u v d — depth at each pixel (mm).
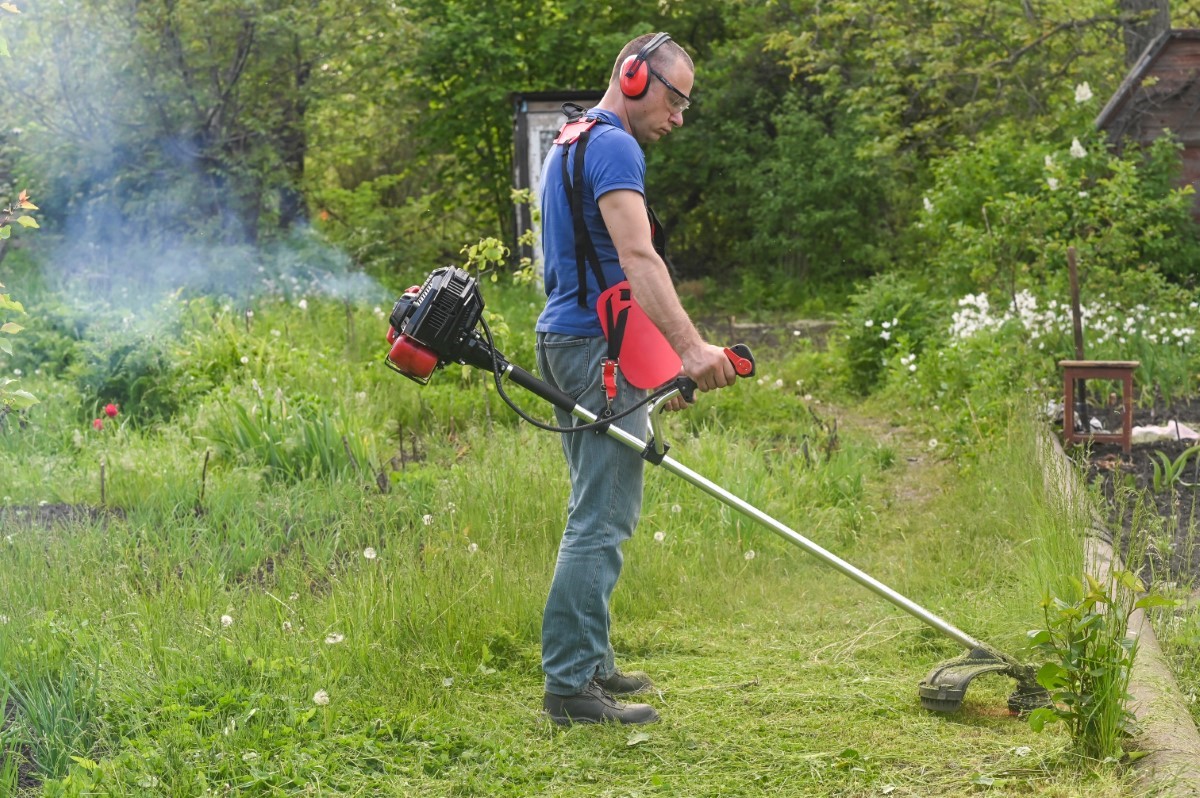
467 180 17891
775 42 15266
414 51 15438
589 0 17016
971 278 10688
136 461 6375
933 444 6973
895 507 6074
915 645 4094
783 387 9227
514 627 4242
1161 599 3021
